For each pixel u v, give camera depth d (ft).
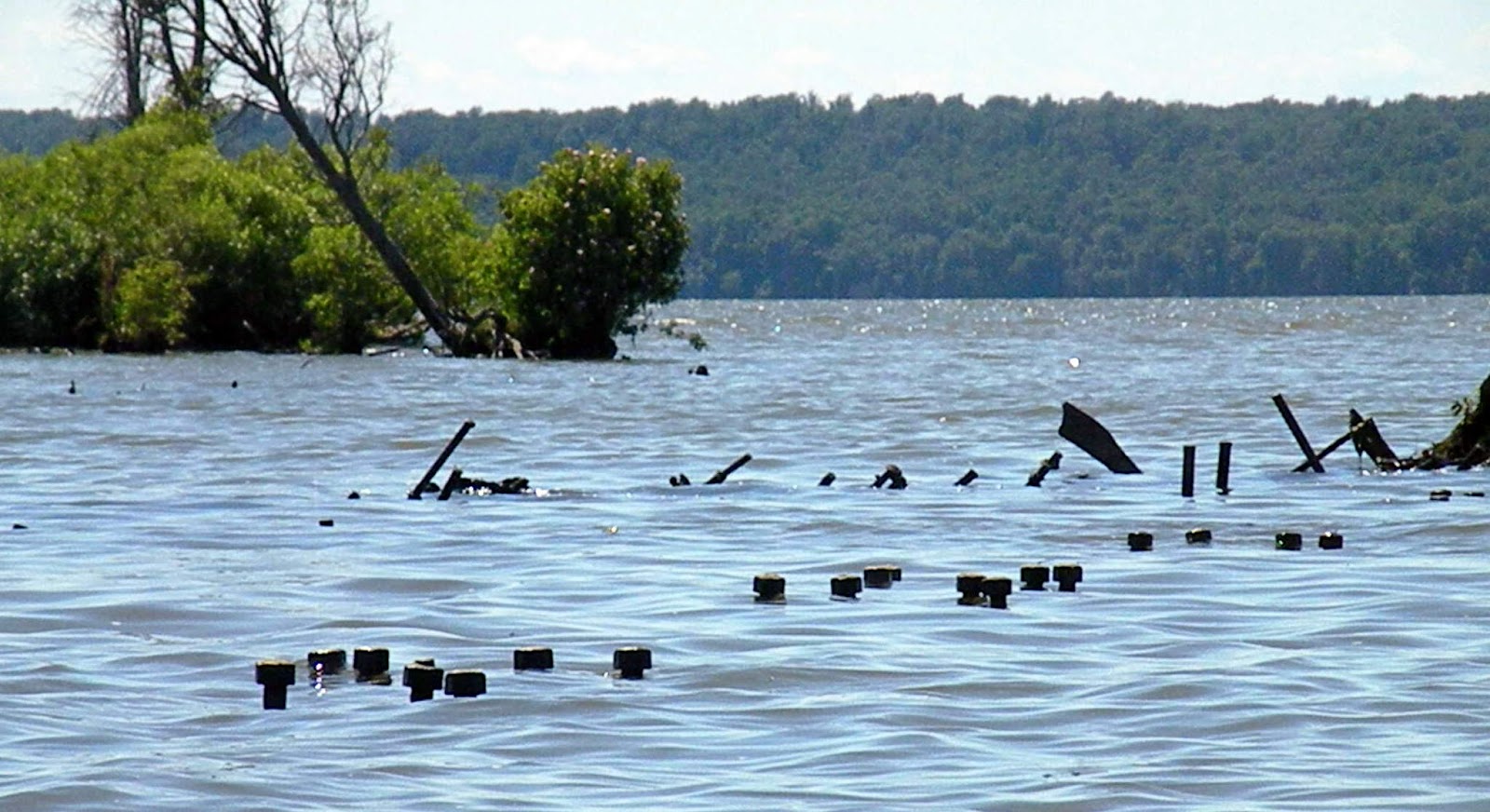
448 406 453.58
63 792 122.31
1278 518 256.93
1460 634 173.47
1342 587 200.03
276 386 514.27
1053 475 312.09
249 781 125.29
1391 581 203.72
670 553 226.38
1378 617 181.88
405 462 334.03
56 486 295.48
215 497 281.54
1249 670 157.58
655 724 140.56
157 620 181.68
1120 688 151.12
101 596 194.18
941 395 499.10
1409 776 126.41
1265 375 592.19
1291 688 150.82
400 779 126.31
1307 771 127.75
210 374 563.48
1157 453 347.36
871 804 120.98
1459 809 119.34
